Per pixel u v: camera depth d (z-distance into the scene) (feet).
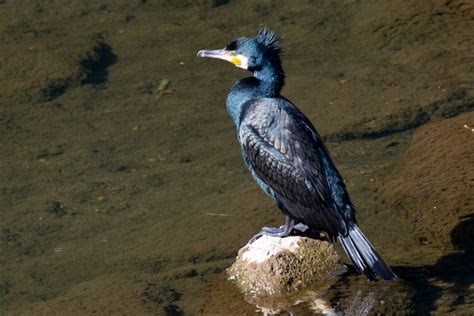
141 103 51.57
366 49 57.06
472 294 34.40
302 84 53.36
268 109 36.06
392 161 45.27
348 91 52.29
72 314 34.63
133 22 60.49
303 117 36.40
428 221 40.24
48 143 47.73
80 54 55.72
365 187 43.34
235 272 36.17
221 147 47.19
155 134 48.44
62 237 40.40
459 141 45.11
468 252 37.68
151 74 54.65
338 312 33.65
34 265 38.50
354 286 35.09
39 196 43.29
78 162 46.01
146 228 40.86
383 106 50.34
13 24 59.57
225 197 42.96
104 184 44.21
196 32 59.26
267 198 42.50
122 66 55.57
